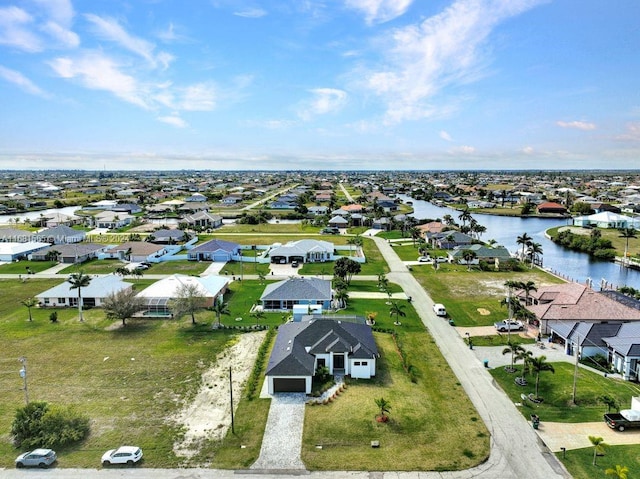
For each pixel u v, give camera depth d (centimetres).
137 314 7750
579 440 4216
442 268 11481
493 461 3919
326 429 4397
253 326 7175
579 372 5606
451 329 7125
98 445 4169
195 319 7575
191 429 4425
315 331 5919
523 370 5397
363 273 10912
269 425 4478
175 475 3753
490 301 8612
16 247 12850
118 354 6181
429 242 15075
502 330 6981
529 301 8150
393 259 12638
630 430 4366
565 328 6444
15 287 9738
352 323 6372
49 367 5784
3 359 6022
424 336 6806
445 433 4338
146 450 4088
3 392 5150
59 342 6600
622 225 18488
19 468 3834
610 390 5138
